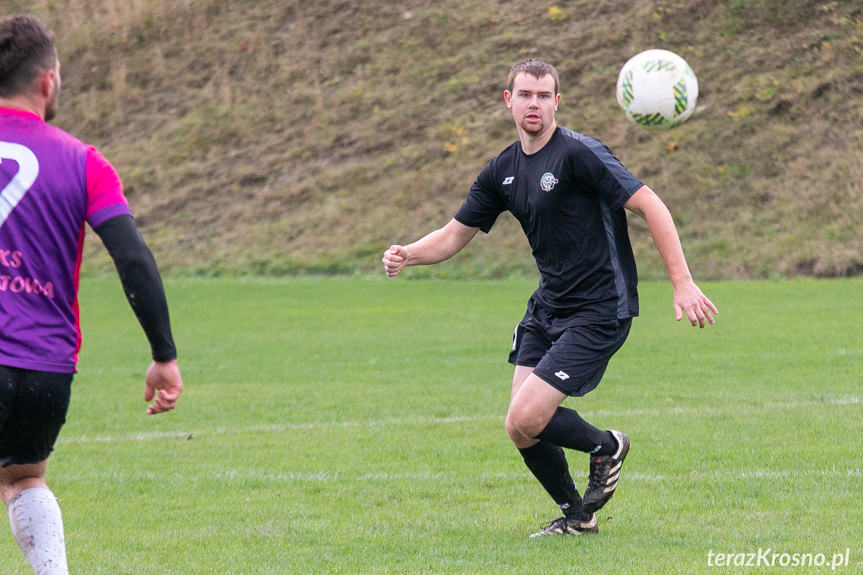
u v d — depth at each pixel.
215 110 113.12
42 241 11.62
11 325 11.48
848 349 43.53
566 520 18.11
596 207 17.27
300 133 107.38
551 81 17.28
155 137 111.38
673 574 15.30
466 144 100.12
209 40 122.62
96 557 16.98
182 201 101.69
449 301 67.69
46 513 12.98
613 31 107.50
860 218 83.44
